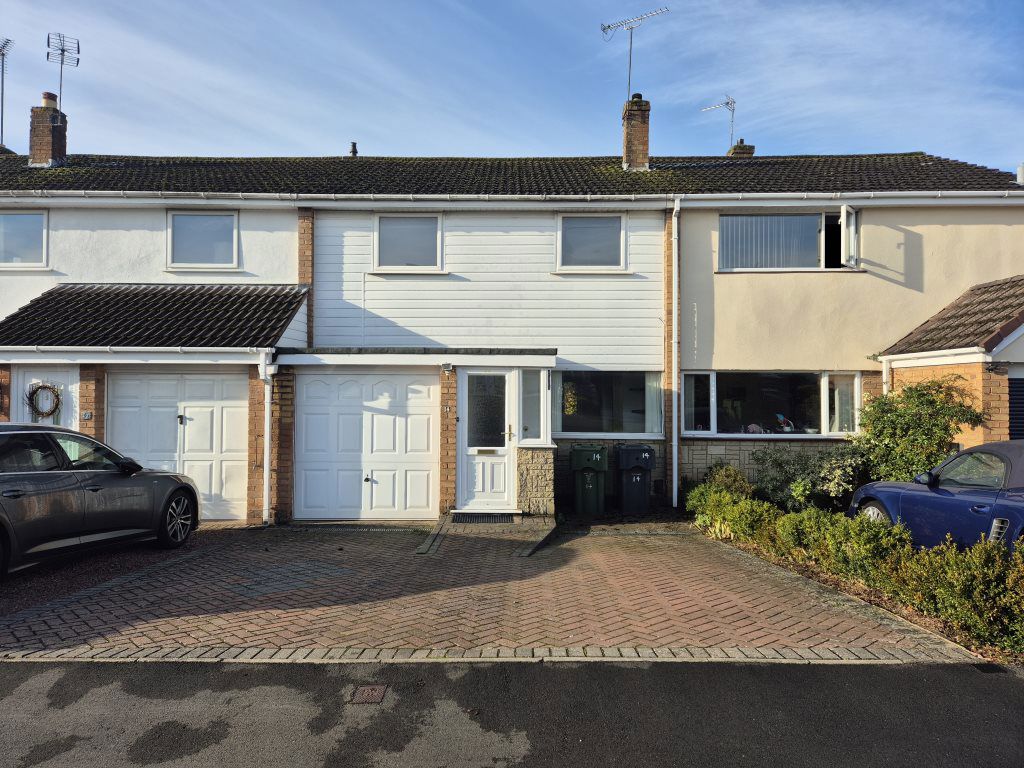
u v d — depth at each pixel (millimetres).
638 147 13750
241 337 9445
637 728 3633
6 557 5773
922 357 10266
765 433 11633
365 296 11734
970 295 11266
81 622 5133
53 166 13914
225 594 5922
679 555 7801
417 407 9852
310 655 4523
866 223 11609
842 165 14406
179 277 11742
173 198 11492
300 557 7391
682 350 11633
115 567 6820
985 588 4887
